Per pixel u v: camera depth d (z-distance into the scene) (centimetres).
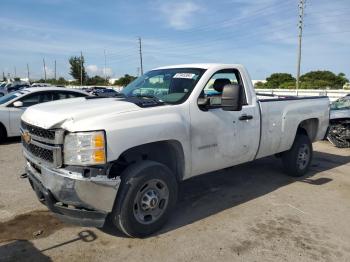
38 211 464
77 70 8300
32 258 350
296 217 466
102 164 347
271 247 383
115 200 371
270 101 555
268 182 619
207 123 448
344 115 952
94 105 389
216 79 483
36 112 397
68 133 348
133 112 377
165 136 395
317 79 6469
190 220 448
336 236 413
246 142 508
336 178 655
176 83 468
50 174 360
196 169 447
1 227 417
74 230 412
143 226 388
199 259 355
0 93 1894
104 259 352
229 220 451
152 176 387
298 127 647
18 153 820
